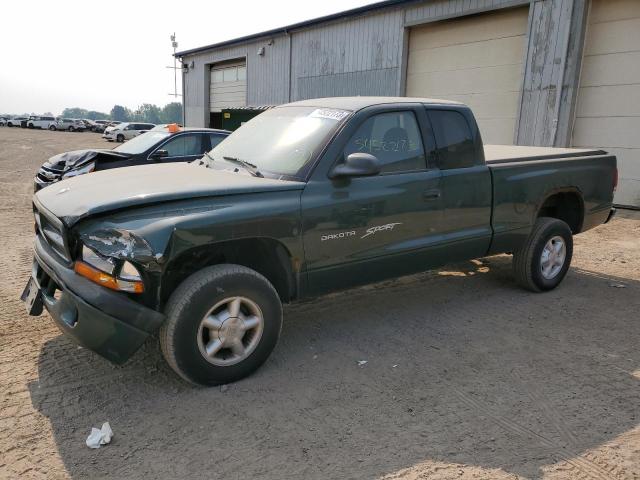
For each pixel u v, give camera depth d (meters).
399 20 15.09
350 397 3.42
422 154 4.43
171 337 3.24
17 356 3.83
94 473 2.66
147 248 3.09
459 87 14.11
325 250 3.86
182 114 28.39
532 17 11.98
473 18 13.54
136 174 4.03
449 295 5.46
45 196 3.77
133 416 3.15
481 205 4.82
